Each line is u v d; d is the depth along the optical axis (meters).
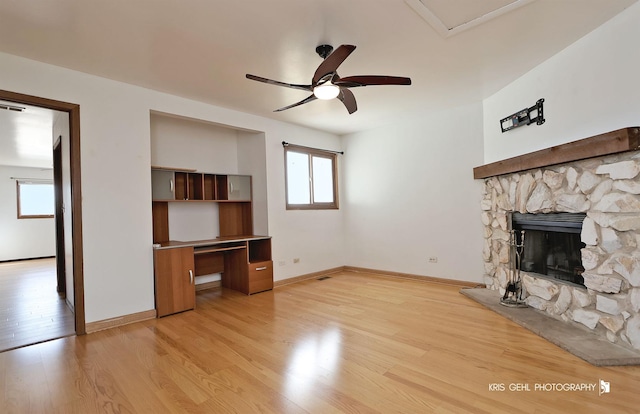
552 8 2.14
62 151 3.67
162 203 3.96
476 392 1.80
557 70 2.79
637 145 1.99
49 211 8.34
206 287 4.42
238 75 3.04
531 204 3.05
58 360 2.32
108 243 3.01
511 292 3.36
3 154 6.24
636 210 2.07
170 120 4.12
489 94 3.79
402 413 1.63
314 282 4.75
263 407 1.71
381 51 2.66
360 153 5.45
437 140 4.45
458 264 4.29
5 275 5.78
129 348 2.50
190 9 2.03
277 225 4.59
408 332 2.71
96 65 2.78
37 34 2.27
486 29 2.37
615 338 2.24
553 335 2.43
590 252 2.40
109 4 1.95
